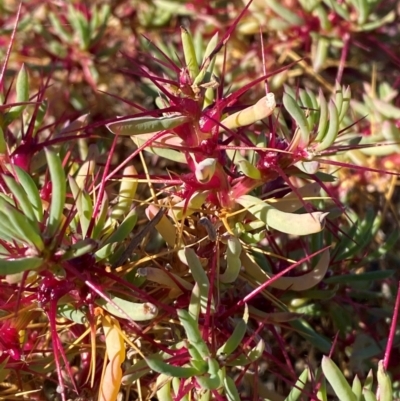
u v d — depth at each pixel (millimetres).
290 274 367
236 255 313
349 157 432
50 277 299
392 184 420
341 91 333
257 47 473
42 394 346
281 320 339
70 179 307
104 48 477
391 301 401
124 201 329
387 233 445
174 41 529
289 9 458
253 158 343
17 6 500
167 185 352
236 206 326
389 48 478
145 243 346
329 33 452
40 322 343
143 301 320
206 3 497
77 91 477
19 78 334
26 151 336
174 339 338
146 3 518
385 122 415
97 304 305
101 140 433
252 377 345
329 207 412
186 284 321
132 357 344
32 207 289
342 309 386
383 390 305
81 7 492
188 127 314
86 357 343
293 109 306
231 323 330
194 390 318
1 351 315
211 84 311
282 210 331
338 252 384
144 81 479
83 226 308
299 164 320
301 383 332
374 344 371
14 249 301
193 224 335
